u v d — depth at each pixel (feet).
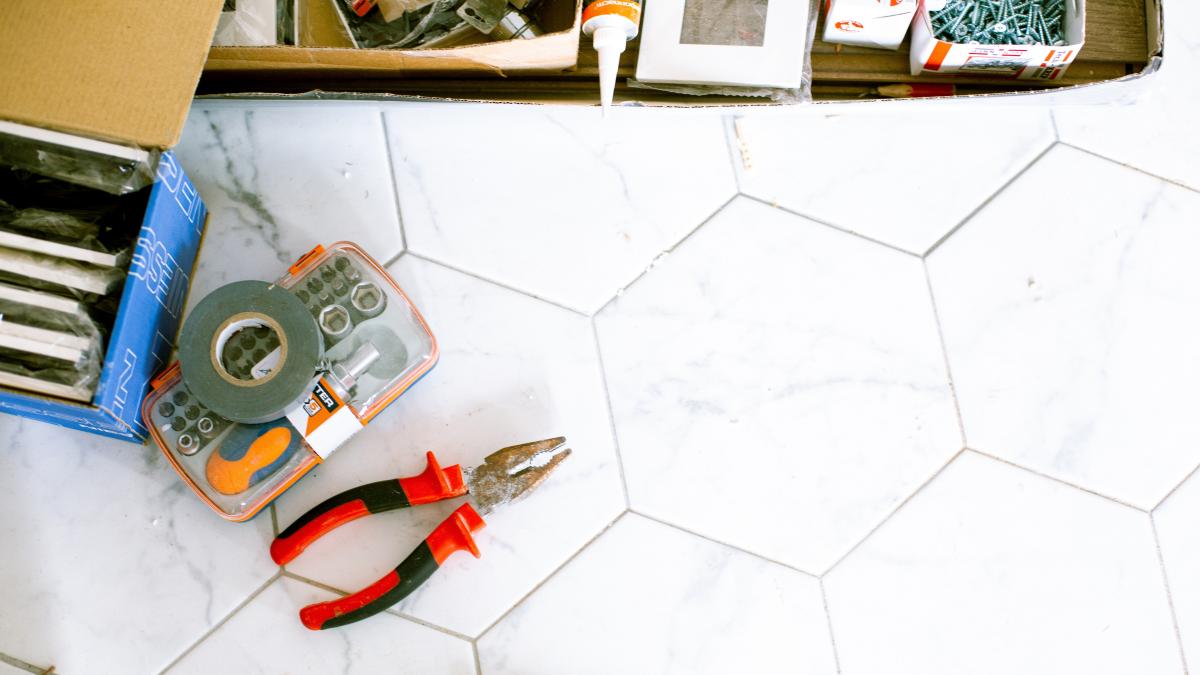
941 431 3.34
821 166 3.46
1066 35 3.28
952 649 3.23
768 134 3.47
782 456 3.29
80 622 3.06
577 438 3.26
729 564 3.22
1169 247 3.48
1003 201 3.47
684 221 3.41
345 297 3.08
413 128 3.39
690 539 3.22
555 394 3.27
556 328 3.31
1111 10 3.44
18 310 2.67
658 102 3.29
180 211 2.97
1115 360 3.41
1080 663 3.26
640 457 3.26
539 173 3.40
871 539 3.27
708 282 3.37
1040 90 3.39
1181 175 3.52
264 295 2.89
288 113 3.36
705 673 3.17
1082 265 3.46
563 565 3.18
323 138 3.36
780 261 3.40
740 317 3.36
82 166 2.70
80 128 2.60
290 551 2.99
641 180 3.42
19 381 2.63
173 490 3.13
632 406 3.29
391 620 3.12
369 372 3.06
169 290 3.02
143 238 2.69
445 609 3.14
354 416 2.99
